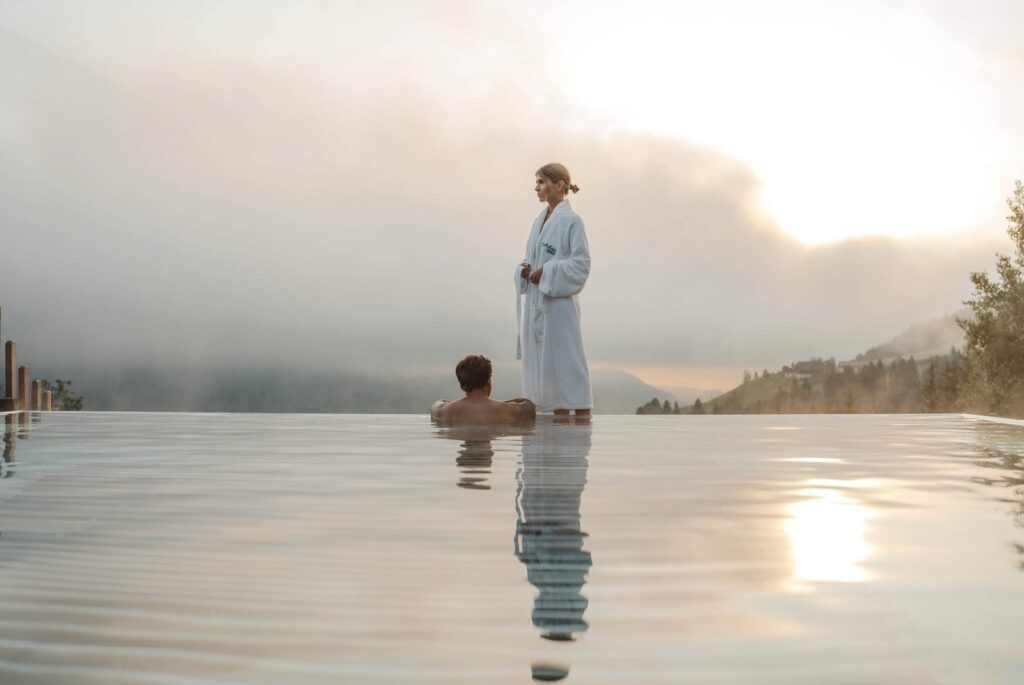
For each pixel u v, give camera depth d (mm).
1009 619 994
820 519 1638
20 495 1982
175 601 1056
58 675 823
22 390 8289
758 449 3428
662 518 1650
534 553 1323
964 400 26469
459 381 5180
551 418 5602
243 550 1348
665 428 5117
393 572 1199
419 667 844
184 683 805
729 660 863
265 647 898
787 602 1057
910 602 1062
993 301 25250
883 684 807
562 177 5742
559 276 5480
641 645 904
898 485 2197
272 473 2455
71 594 1090
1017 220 25031
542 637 925
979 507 1812
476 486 2131
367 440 3846
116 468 2615
